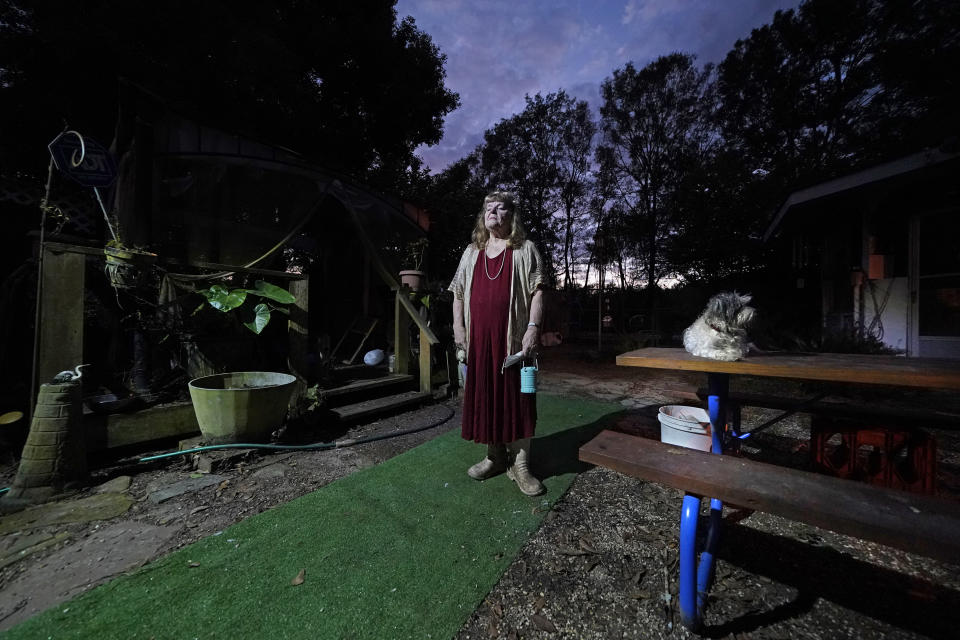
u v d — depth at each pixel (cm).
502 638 121
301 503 204
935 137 467
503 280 215
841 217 648
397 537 174
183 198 330
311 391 332
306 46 760
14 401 275
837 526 89
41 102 480
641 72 1684
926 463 175
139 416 258
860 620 128
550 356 903
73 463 211
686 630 124
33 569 150
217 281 309
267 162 390
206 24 520
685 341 187
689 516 118
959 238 520
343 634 121
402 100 884
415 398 406
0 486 215
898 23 1135
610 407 420
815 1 1233
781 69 1364
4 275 426
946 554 77
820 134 1309
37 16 457
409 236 617
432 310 516
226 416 258
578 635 122
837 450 198
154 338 294
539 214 2002
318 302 661
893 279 575
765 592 142
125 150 327
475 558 159
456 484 228
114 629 121
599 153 1855
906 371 128
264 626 123
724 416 180
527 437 216
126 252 249
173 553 161
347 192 492
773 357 182
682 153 1609
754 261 935
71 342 240
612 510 201
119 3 465
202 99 546
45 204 254
